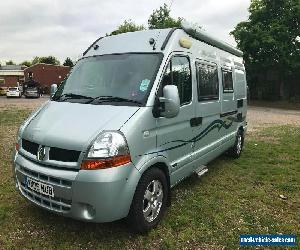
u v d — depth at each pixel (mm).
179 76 5043
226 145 7465
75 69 5410
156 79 4504
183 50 5246
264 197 5758
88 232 4391
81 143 3785
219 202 5480
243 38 33500
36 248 4016
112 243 4164
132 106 4254
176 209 5141
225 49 7344
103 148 3730
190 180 6578
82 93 4809
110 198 3719
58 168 3873
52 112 4484
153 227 4504
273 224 4738
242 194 5867
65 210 3869
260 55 33281
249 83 37500
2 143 9555
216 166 7680
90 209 3785
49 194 3912
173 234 4414
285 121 17922
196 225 4660
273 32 32094
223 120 7055
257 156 8711
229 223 4754
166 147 4695
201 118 5797
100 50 5457
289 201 5625
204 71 5984
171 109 4297
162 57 4742
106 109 4234
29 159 4195
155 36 5125
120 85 4621
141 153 4125
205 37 6066
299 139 11383
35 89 41750
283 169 7438
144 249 4074
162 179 4559
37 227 4484
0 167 7023
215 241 4285
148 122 4234
